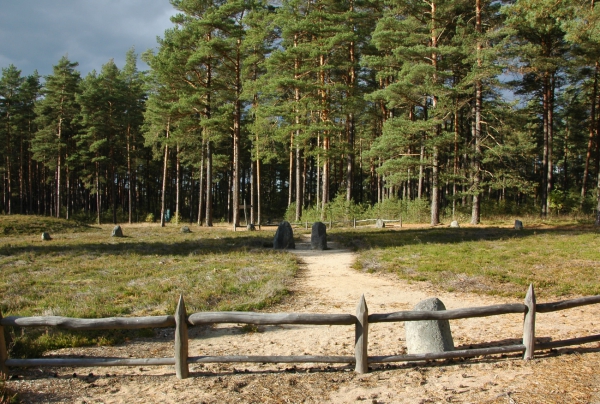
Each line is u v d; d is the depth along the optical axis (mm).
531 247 16734
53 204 68125
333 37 32406
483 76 26562
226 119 33406
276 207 72438
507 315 8562
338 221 35750
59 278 12781
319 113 37562
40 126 54750
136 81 55000
